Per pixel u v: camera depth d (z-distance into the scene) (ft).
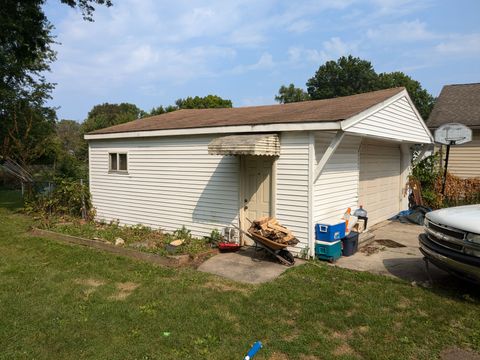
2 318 15.88
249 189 27.25
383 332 14.38
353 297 17.70
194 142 30.30
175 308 16.67
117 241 28.37
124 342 13.87
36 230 33.53
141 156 34.68
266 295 18.04
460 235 16.88
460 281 19.80
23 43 41.83
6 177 83.51
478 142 46.60
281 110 32.35
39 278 21.16
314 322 15.34
